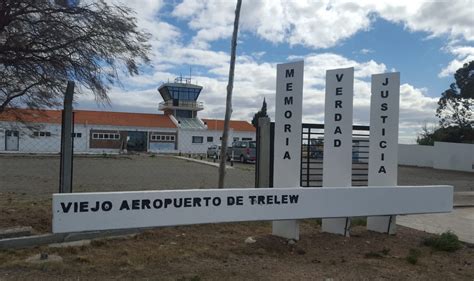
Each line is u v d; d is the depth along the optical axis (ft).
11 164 80.79
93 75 23.93
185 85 217.15
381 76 27.45
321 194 23.07
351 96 24.79
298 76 23.62
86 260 18.62
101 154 134.31
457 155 117.29
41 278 16.31
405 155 135.64
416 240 26.04
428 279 18.72
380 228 27.20
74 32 22.29
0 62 21.80
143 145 180.14
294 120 23.75
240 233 24.72
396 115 26.86
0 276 16.28
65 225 17.74
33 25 21.81
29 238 20.42
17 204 29.66
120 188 45.52
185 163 99.14
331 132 25.46
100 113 181.98
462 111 168.55
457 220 35.45
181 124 200.85
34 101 24.93
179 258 19.56
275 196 21.85
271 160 29.40
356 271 19.16
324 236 25.22
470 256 23.02
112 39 23.35
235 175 67.56
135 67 25.27
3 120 26.81
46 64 22.41
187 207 19.92
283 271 18.57
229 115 28.78
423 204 25.98
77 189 43.34
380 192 24.70
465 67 164.96
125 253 19.94
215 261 19.44
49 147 134.62
